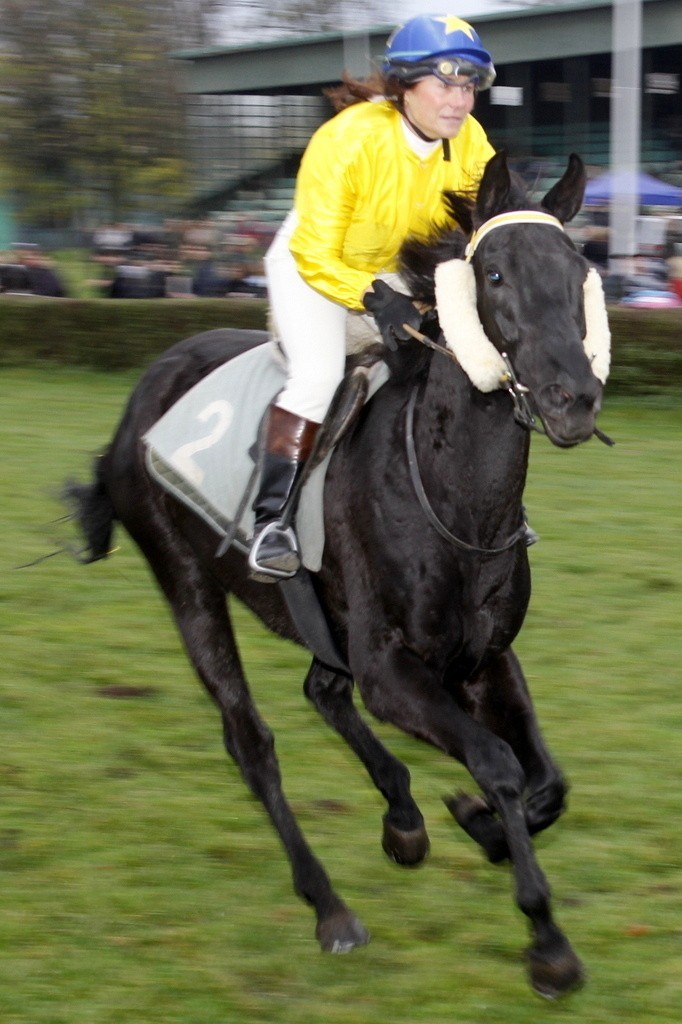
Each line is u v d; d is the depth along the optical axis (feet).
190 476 19.33
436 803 21.26
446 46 16.24
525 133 103.50
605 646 28.53
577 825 20.26
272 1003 15.69
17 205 100.17
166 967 16.44
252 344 20.65
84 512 22.00
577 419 13.99
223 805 21.06
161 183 98.78
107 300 72.08
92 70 96.17
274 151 111.24
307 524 17.43
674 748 23.17
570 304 14.47
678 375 59.21
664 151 100.83
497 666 16.48
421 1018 15.37
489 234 15.14
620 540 37.35
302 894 17.24
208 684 19.80
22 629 29.58
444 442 15.96
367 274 16.81
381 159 16.88
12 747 23.17
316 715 24.79
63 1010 15.51
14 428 54.90
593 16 98.02
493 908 17.98
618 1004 15.62
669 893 18.21
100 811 20.72
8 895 18.10
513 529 16.17
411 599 15.96
